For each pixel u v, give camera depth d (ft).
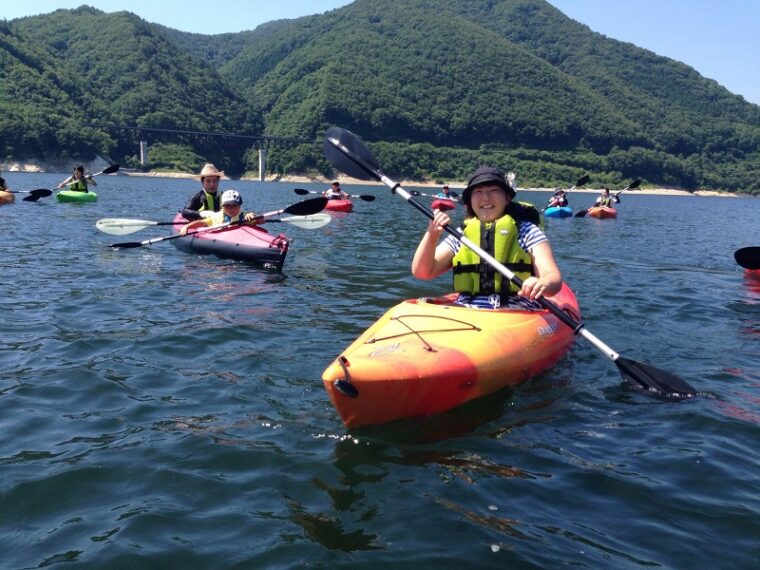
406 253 34.53
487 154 366.84
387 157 341.21
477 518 8.66
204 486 9.39
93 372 13.91
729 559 7.91
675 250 42.65
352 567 7.61
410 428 11.41
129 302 20.30
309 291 22.95
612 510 8.96
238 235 29.04
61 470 9.75
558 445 10.91
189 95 402.52
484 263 14.44
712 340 17.92
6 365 14.25
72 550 7.91
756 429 11.78
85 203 66.49
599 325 19.25
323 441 10.83
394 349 12.05
